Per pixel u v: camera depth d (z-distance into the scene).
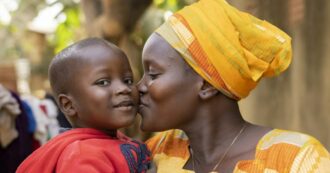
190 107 1.85
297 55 2.92
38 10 8.77
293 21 2.87
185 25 1.82
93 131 1.87
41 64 9.51
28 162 1.87
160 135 2.12
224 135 1.86
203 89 1.83
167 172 1.90
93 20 4.42
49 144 1.86
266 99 2.96
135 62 4.68
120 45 4.49
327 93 2.86
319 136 2.89
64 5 8.24
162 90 1.83
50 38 9.67
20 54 9.59
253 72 1.81
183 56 1.81
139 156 1.88
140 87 1.89
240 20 1.79
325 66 2.85
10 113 3.76
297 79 2.93
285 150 1.74
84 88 1.85
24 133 3.85
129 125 1.86
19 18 8.83
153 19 5.57
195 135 1.89
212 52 1.79
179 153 1.95
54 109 4.09
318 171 1.68
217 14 1.80
